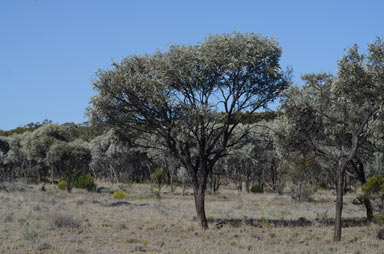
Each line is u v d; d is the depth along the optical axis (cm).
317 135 1856
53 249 1305
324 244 1473
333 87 1556
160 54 1980
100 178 9762
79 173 5497
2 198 3108
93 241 1489
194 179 1955
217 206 3253
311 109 1759
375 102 1476
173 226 1945
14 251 1243
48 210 2438
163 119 1956
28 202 2897
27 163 8538
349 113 1691
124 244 1455
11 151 8644
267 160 5056
